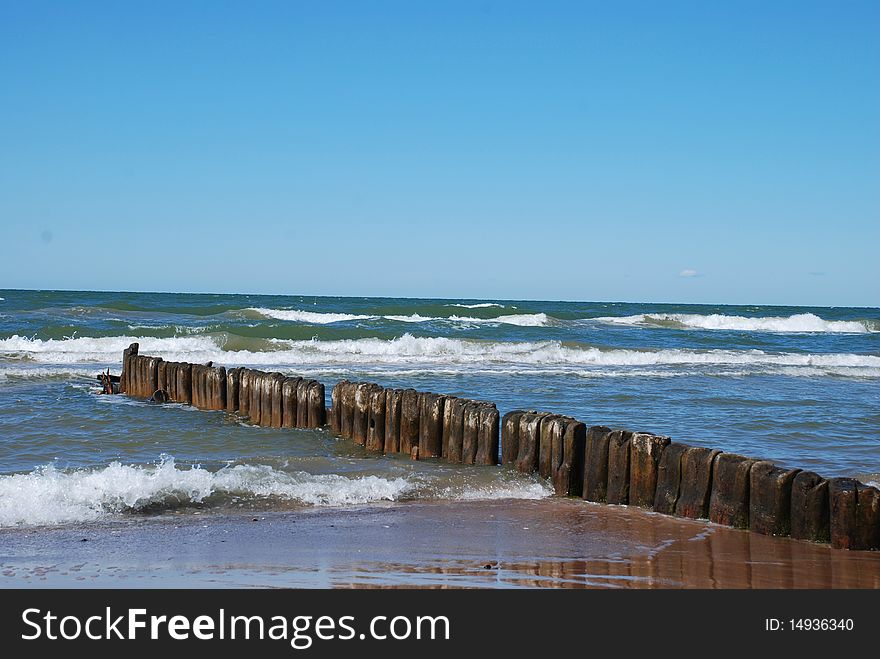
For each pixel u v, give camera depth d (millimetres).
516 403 16359
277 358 24141
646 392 18469
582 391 18391
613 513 8492
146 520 8055
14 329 28016
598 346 28531
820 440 12992
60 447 11523
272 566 6566
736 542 7457
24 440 11891
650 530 7828
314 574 6375
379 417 11664
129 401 15820
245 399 14266
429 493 9203
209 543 7242
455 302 88000
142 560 6730
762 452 11883
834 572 6645
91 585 6141
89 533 7551
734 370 24281
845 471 10742
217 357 23891
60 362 22078
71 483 8656
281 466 10172
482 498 9141
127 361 17047
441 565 6625
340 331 29688
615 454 8898
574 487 9273
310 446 11883
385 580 6246
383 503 8898
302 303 68562
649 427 13820
